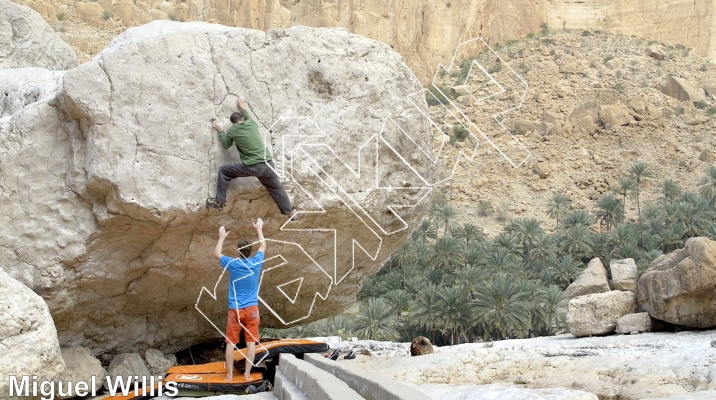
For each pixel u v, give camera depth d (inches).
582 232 2086.6
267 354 283.9
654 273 378.3
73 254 276.8
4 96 363.3
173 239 289.0
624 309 399.5
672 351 266.2
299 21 3993.6
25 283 274.1
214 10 3806.6
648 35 5049.2
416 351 323.3
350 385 201.2
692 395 161.9
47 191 277.4
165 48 276.5
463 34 4507.9
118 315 319.9
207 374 275.4
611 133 3811.5
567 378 228.7
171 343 351.3
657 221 2281.0
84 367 296.0
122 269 294.7
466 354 295.0
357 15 4008.4
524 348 339.6
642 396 189.0
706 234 1786.4
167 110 272.1
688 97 4202.8
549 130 3801.7
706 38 4931.1
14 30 580.4
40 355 237.8
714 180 2667.3
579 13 5118.1
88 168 266.8
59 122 281.1
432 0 4382.4
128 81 269.0
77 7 3467.0
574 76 4372.5
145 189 265.1
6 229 273.6
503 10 4909.0
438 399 172.1
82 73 265.4
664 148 3688.5
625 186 2824.8
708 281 348.8
